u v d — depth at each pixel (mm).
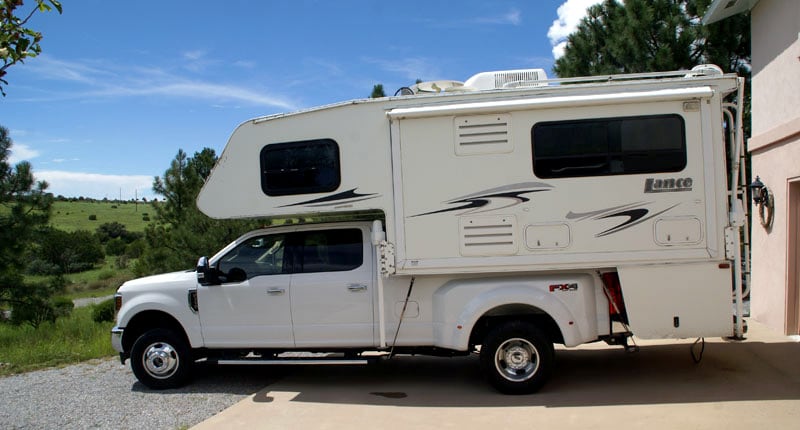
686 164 5633
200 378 7094
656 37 12391
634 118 5691
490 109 5777
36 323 13586
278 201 6234
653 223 5645
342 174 6082
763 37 8641
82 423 5641
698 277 5625
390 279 6117
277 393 6305
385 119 6012
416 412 5496
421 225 5871
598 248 5688
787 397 5371
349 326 6188
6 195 13375
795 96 7570
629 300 5668
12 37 4445
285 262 6438
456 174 5848
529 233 5754
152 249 16531
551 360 5758
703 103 5637
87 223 72312
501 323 5848
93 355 8773
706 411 5102
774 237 8180
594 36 14445
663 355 7117
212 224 14719
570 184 5727
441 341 5883
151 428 5402
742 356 6859
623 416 5094
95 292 32438
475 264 5805
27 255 14219
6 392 6938
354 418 5402
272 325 6320
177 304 6535
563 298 5707
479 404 5629
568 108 5746
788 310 7754
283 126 6234
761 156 8672
